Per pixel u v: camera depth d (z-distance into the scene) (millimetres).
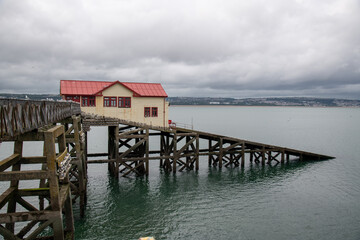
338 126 95375
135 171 26297
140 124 26469
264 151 32562
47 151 9312
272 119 136125
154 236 16219
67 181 12078
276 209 20219
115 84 27750
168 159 28469
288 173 29625
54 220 9516
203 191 23547
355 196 22953
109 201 20938
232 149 33125
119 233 16422
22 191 11820
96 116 25047
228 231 16984
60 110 13633
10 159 10297
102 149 43438
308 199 22219
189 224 17703
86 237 15898
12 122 8062
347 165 33500
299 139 59906
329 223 18203
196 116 163500
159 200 21359
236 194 23047
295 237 16500
